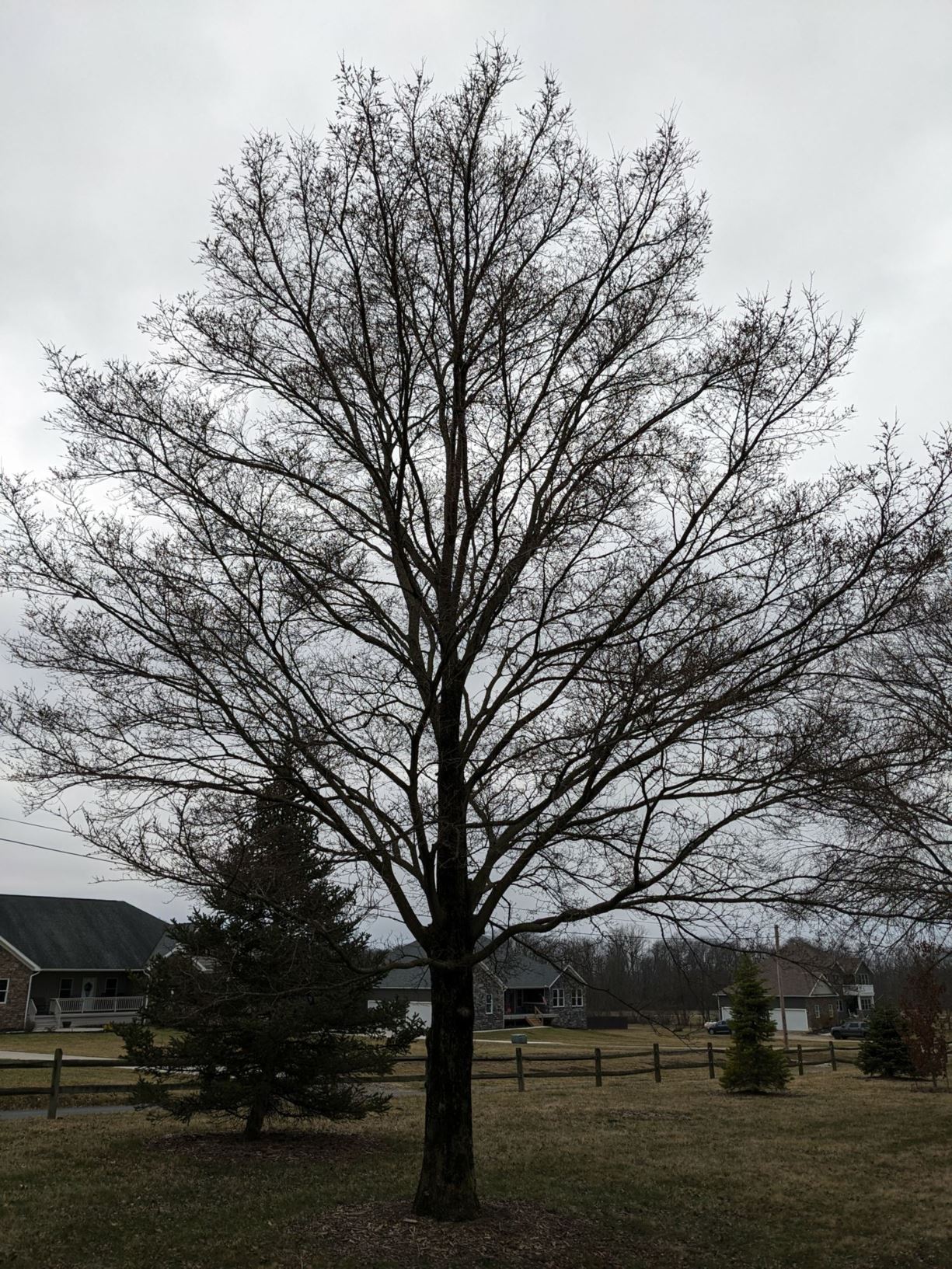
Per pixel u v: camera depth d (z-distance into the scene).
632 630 8.17
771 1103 19.61
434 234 9.09
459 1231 8.36
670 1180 11.63
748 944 8.09
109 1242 8.07
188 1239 8.16
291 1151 12.25
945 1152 13.92
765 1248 9.07
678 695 7.39
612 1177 11.57
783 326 8.09
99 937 49.94
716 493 8.13
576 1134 14.75
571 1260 8.07
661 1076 25.98
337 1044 13.04
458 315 9.31
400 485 8.73
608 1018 61.69
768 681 7.65
